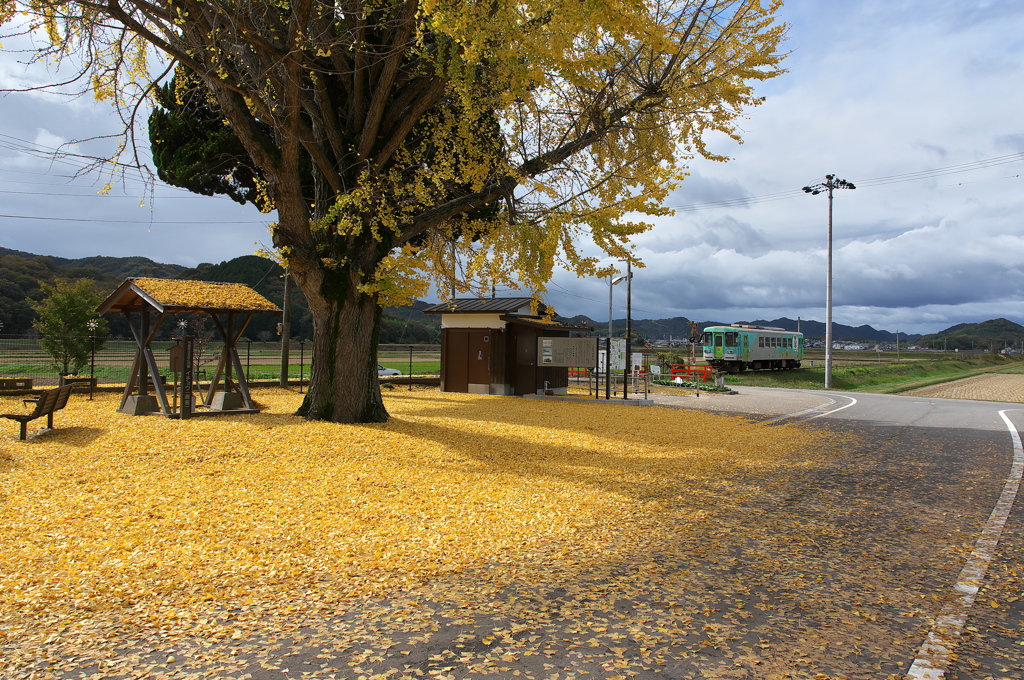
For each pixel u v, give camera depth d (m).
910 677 3.09
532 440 11.26
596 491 7.49
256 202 16.98
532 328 21.02
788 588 4.36
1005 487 7.96
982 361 92.69
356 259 12.30
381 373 27.77
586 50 10.38
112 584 4.31
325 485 7.52
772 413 17.50
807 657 3.30
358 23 10.03
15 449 8.91
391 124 12.30
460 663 3.19
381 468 8.53
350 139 12.16
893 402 22.36
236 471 8.12
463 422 13.32
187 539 5.39
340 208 11.01
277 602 4.07
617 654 3.30
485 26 8.45
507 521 6.16
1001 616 3.89
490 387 20.56
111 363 29.91
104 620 3.76
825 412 18.17
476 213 15.80
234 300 13.68
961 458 10.21
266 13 9.42
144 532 5.57
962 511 6.71
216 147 15.95
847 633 3.62
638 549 5.33
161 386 12.62
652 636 3.54
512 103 10.65
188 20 8.94
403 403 17.27
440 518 6.25
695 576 4.62
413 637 3.52
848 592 4.29
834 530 5.93
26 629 3.61
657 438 11.97
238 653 3.32
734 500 7.18
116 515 6.05
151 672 3.10
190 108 15.78
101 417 12.26
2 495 6.57
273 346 46.62
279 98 10.16
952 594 4.27
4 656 3.28
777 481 8.29
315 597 4.15
